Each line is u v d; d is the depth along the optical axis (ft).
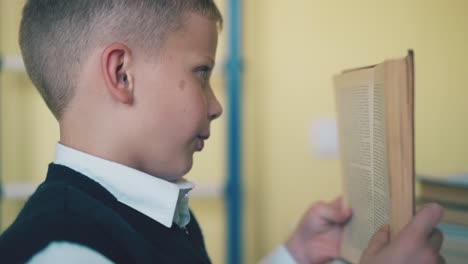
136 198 1.63
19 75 3.73
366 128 1.62
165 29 1.66
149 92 1.65
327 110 3.83
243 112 3.83
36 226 1.34
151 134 1.66
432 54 3.74
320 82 3.83
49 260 1.27
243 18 3.79
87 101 1.64
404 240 1.36
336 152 3.83
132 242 1.45
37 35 1.74
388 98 1.36
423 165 3.75
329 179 3.85
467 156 3.70
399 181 1.37
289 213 3.88
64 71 1.67
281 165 3.88
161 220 1.65
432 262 1.37
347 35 3.80
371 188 1.65
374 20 3.78
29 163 3.78
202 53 1.75
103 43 1.63
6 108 3.75
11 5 3.67
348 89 1.76
